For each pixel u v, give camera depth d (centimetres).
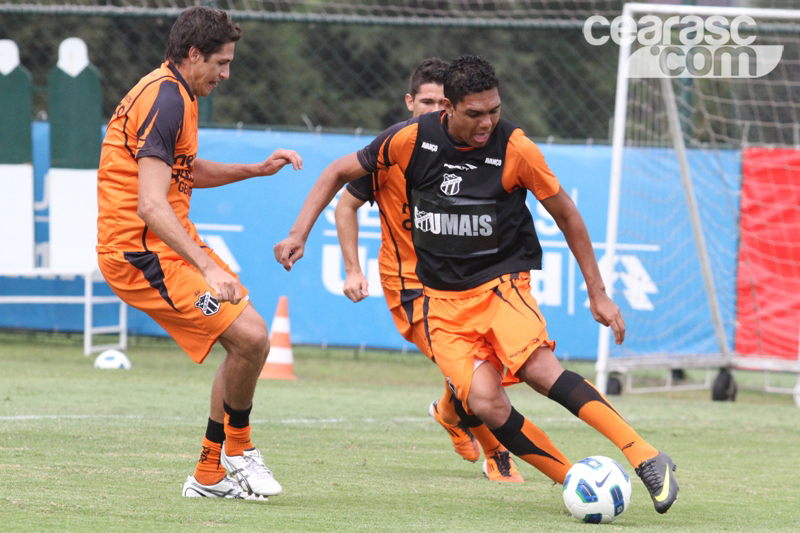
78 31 5534
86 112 3194
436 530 1092
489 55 6019
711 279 3003
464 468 1653
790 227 3066
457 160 1320
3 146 3247
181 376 2877
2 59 3231
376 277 3212
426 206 1344
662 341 3103
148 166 1166
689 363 2947
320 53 5919
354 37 5916
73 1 5491
